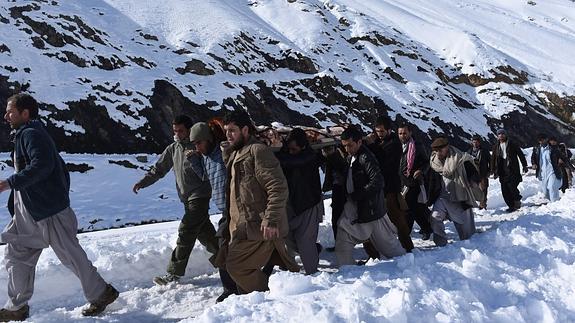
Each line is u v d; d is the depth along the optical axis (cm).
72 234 418
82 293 513
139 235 738
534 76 4059
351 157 509
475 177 652
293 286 381
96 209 1355
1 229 1165
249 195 389
